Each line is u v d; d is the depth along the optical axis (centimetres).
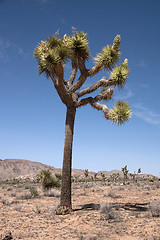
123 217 859
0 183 4084
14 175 8400
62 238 618
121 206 1100
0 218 956
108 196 1622
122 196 1595
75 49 1081
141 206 1109
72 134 1086
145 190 1981
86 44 1088
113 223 769
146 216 863
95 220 834
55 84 1106
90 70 1123
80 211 1044
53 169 9775
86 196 1720
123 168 3678
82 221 827
